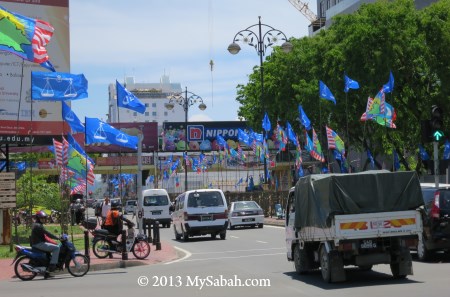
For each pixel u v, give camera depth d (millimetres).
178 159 82375
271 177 73312
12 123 33312
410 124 45688
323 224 16078
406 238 15906
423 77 44531
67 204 39688
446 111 43344
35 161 50656
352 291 14438
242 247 29438
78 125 32656
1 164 41750
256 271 19672
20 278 19656
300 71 61125
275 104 64375
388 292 13992
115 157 86375
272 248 28172
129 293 15484
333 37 49656
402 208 16016
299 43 61688
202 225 34969
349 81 39781
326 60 48031
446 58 43375
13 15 27000
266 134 53031
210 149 89438
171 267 22031
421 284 15141
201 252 27828
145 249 24672
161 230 50344
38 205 50156
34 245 19797
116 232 24703
